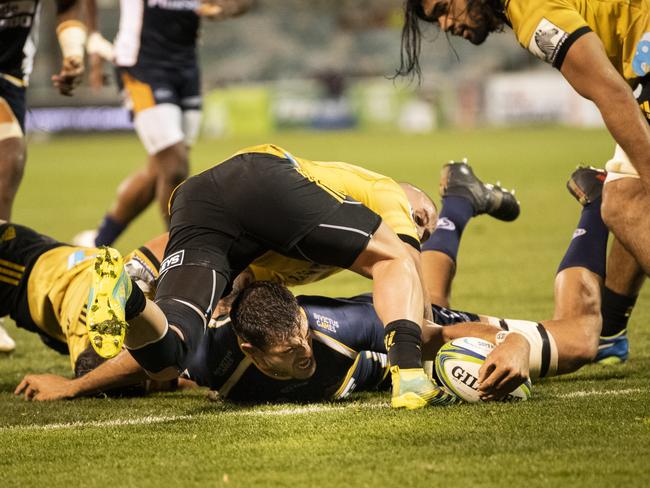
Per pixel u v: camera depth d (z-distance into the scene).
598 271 15.34
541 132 106.00
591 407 12.96
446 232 18.08
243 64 150.50
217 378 13.89
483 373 13.07
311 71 149.00
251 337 12.88
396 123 119.50
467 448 11.06
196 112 32.78
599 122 113.81
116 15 110.88
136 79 31.17
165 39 31.22
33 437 12.38
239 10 32.22
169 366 12.01
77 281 16.12
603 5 13.81
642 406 12.97
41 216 45.66
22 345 20.59
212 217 13.30
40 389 15.15
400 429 11.95
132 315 11.31
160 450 11.52
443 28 14.49
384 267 13.18
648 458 10.55
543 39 13.20
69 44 21.69
